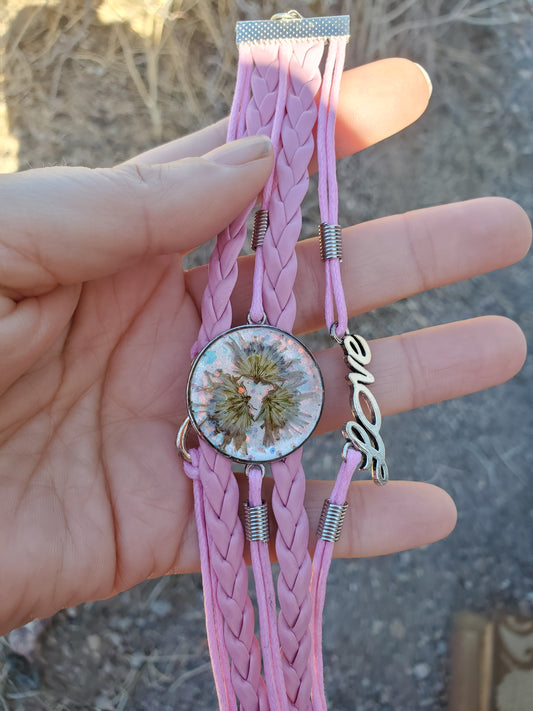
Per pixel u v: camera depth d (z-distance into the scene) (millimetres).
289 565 117
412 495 133
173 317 132
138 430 128
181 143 144
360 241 141
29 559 115
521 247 143
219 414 119
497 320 141
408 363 138
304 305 143
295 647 116
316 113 130
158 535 125
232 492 119
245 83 130
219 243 123
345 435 119
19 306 110
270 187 125
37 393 120
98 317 125
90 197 108
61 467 122
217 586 118
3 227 104
